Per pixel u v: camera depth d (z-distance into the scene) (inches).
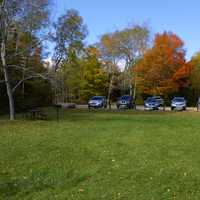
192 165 521.7
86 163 532.4
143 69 2596.0
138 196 386.0
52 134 848.3
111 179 447.8
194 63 2871.6
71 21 1632.6
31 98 1995.6
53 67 1713.8
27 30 1282.0
